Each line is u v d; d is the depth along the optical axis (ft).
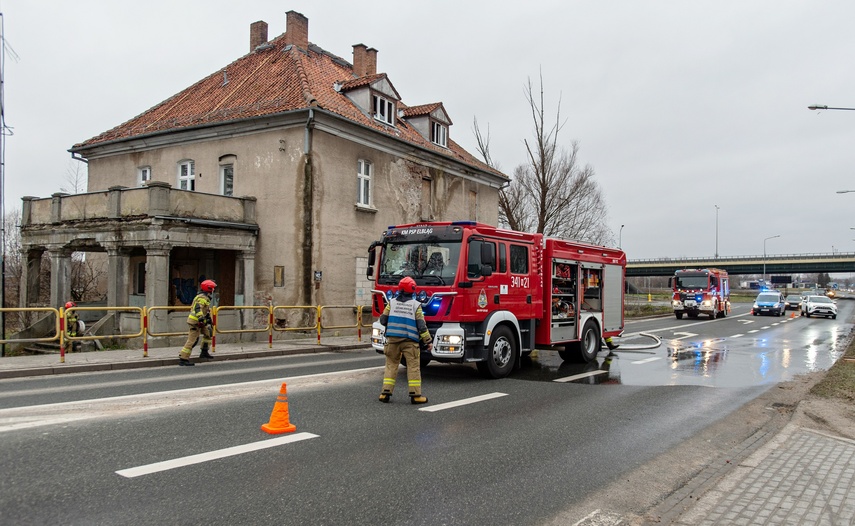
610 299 48.42
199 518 13.50
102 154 79.25
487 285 34.60
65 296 65.31
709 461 19.45
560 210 114.21
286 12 79.77
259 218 65.00
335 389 30.09
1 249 58.13
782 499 15.10
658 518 14.17
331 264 64.85
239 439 20.06
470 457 19.01
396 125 79.66
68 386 30.32
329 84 74.59
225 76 80.59
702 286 112.16
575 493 16.10
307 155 62.44
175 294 71.46
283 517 13.74
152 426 21.49
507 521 14.05
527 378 36.11
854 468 17.72
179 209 56.65
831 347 59.21
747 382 36.09
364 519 13.82
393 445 20.02
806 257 252.42
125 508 13.91
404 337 27.07
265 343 53.93
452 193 88.07
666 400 29.81
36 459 17.34
